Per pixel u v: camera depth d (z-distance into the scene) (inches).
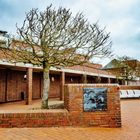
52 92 1135.6
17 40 482.6
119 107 333.4
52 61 456.4
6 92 861.2
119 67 1384.1
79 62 474.0
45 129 305.1
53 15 443.2
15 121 310.2
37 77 1045.8
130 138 267.4
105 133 291.1
